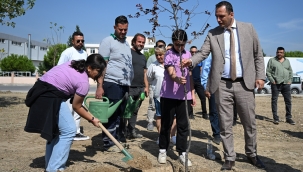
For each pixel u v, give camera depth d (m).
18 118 8.75
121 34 5.12
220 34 4.27
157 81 5.68
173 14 3.86
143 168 4.11
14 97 15.30
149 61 7.59
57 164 3.91
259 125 8.29
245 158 4.95
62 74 3.84
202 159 4.89
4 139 6.08
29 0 11.95
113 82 5.05
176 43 4.07
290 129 7.84
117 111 5.11
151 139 6.28
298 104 13.88
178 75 4.38
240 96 4.27
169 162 4.60
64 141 3.93
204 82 6.20
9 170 4.14
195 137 6.52
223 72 4.29
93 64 3.89
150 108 7.18
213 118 5.88
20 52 58.06
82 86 3.82
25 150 5.26
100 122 4.14
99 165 4.28
